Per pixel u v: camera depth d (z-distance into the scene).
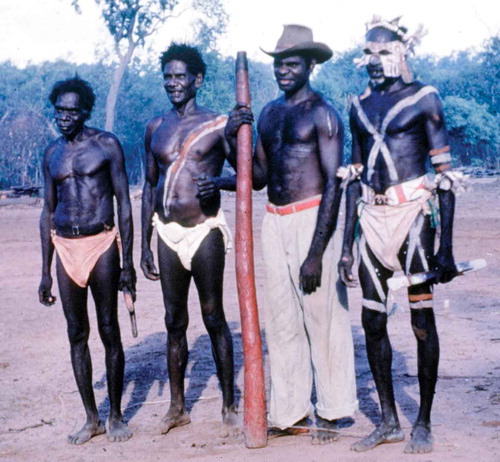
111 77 67.12
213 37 51.28
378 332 4.55
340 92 67.00
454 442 4.57
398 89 4.45
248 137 4.84
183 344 5.46
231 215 23.69
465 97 72.31
